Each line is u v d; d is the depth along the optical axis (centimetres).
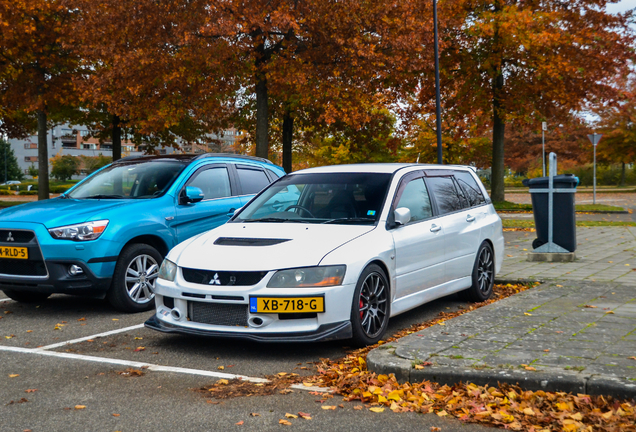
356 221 590
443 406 390
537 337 510
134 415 383
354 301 524
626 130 4769
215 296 518
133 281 714
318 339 502
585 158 5619
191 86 2144
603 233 1532
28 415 384
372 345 548
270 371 479
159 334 609
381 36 2041
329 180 649
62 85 2597
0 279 679
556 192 1034
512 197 4128
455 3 2372
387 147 2872
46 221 669
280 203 642
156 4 2002
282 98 2619
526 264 1007
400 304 596
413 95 2588
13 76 2612
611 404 377
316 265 513
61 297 828
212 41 2019
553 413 365
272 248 534
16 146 12988
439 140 1912
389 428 360
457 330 536
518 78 2544
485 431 355
